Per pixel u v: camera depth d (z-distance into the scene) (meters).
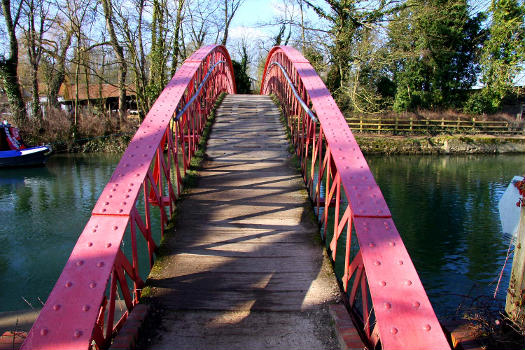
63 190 10.90
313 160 3.99
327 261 2.90
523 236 2.71
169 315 2.37
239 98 9.20
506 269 6.35
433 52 23.36
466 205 10.07
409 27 17.97
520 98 27.42
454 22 22.89
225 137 5.95
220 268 2.82
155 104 3.67
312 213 3.65
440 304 5.21
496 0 21.38
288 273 2.77
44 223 8.00
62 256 6.41
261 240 3.19
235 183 4.30
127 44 15.37
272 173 4.58
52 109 18.69
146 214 2.77
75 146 17.75
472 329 2.56
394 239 2.00
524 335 2.39
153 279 2.69
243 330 2.25
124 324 2.17
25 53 20.06
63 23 18.02
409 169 15.67
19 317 4.20
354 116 22.77
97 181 12.11
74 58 16.73
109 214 2.20
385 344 1.55
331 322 2.31
